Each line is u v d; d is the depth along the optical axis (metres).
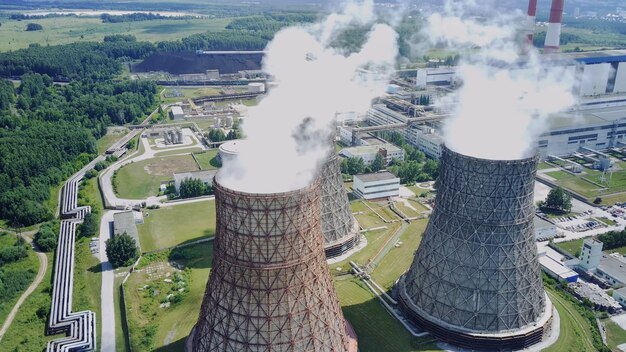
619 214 142.88
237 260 62.81
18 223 135.62
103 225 133.25
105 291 102.94
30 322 94.69
